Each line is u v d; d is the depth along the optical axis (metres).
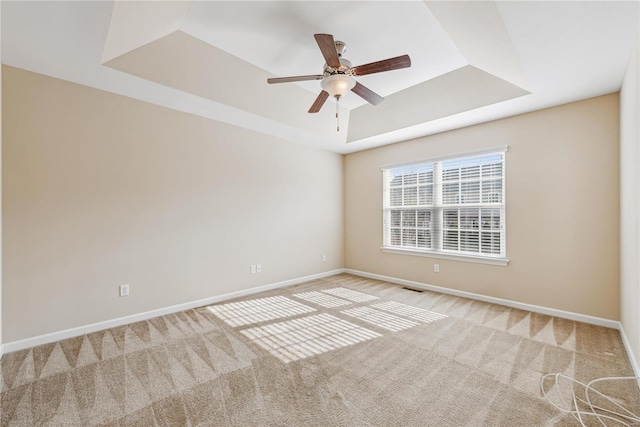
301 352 2.39
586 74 2.47
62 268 2.61
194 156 3.48
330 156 5.23
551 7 1.69
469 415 1.64
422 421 1.60
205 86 2.92
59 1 1.62
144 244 3.09
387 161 4.80
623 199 2.58
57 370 2.10
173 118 3.30
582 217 3.01
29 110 2.45
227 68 2.88
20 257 2.41
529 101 3.03
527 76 2.50
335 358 2.30
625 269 2.52
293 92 3.51
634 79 2.07
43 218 2.52
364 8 2.16
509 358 2.28
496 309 3.42
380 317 3.18
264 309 3.43
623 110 2.55
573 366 2.15
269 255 4.29
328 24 2.34
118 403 1.75
